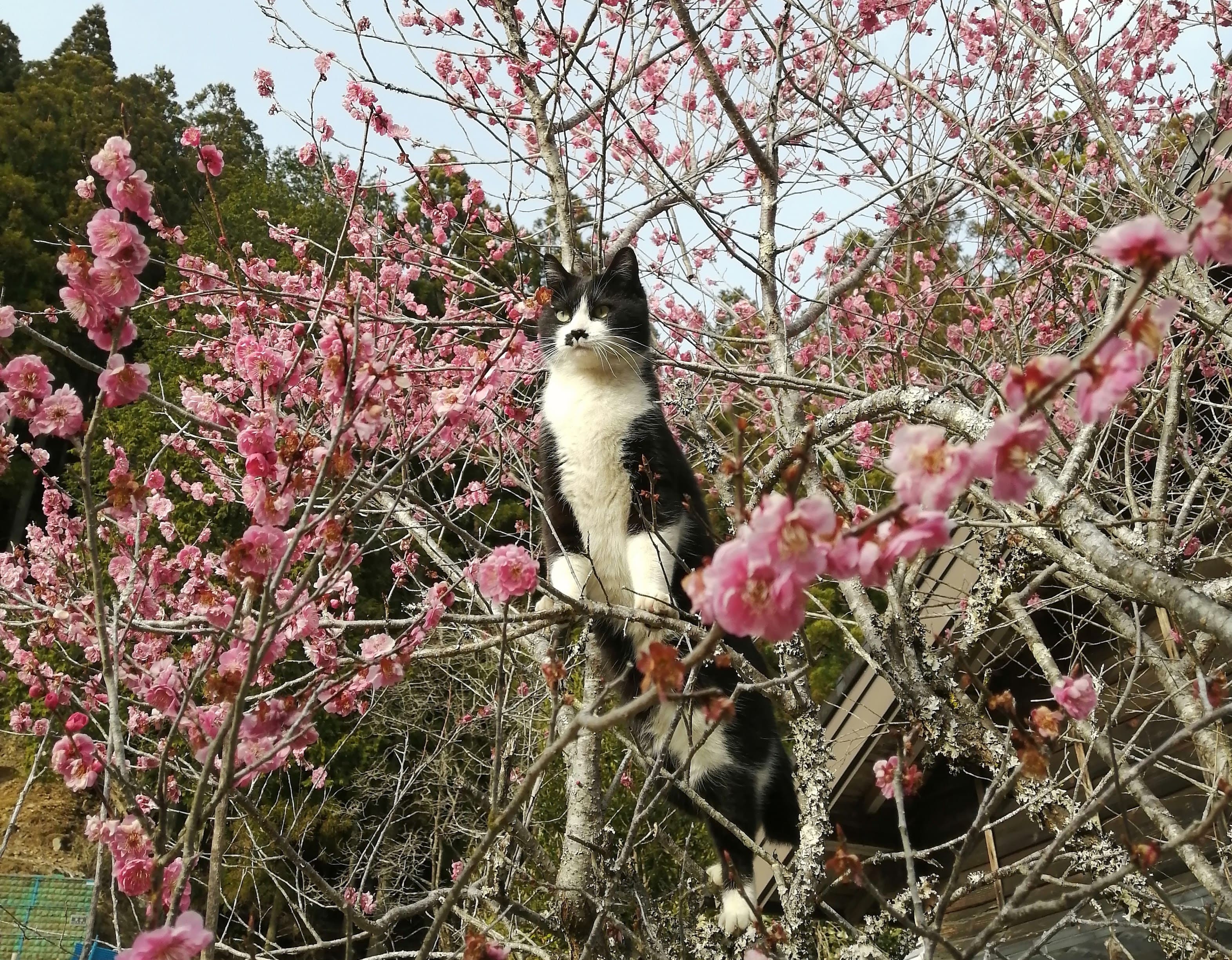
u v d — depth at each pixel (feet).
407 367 12.13
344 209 26.91
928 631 15.19
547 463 15.03
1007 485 4.61
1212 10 18.07
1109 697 16.15
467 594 12.46
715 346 21.59
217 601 8.57
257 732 7.16
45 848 30.55
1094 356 4.41
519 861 12.29
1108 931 14.82
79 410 7.16
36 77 59.00
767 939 7.08
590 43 16.49
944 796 20.26
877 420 12.85
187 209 47.14
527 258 21.44
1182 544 12.77
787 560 4.26
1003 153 13.65
